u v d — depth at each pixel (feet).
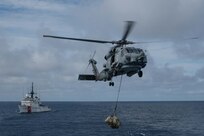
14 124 433.89
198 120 510.17
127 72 103.71
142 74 102.89
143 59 100.27
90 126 404.77
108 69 108.78
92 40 101.19
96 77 116.16
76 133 338.34
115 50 105.70
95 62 117.50
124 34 100.07
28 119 514.27
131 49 101.35
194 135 330.34
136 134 333.01
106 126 403.34
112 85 108.78
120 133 338.13
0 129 377.30
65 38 96.22
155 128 384.88
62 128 384.47
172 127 398.83
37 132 348.79
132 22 92.12
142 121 486.79
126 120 504.84
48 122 462.60
